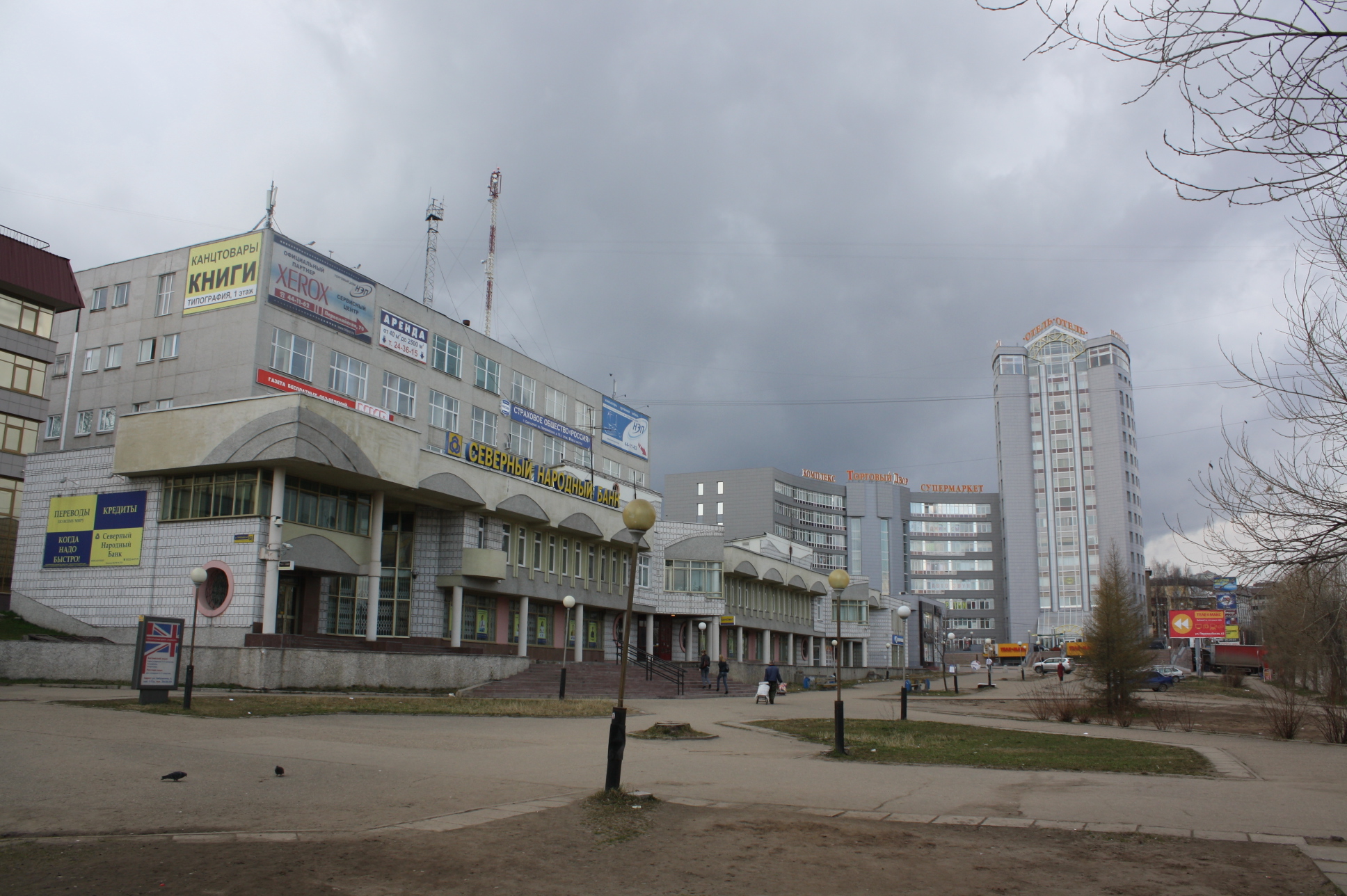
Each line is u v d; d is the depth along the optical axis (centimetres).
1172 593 8900
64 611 3578
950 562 15438
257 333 3934
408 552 4097
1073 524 13350
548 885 730
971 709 3600
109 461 3612
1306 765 1734
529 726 2205
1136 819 1054
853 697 4519
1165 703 4241
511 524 4338
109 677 2998
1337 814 1109
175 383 4097
